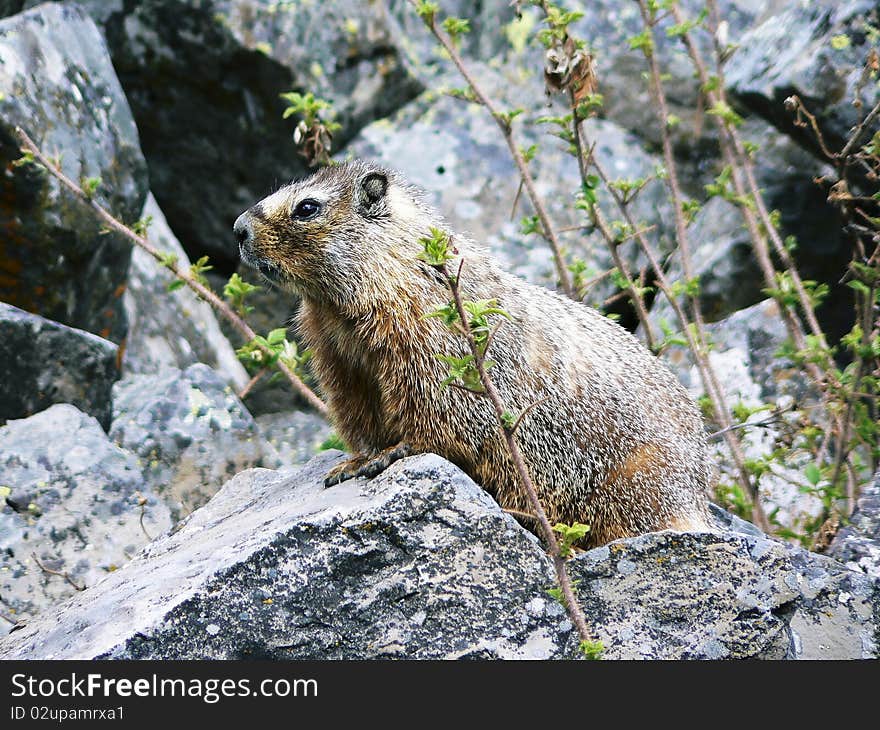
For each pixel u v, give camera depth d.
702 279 12.90
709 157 14.77
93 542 9.66
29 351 10.86
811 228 12.90
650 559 6.96
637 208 14.22
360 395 8.09
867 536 8.30
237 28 13.76
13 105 11.20
